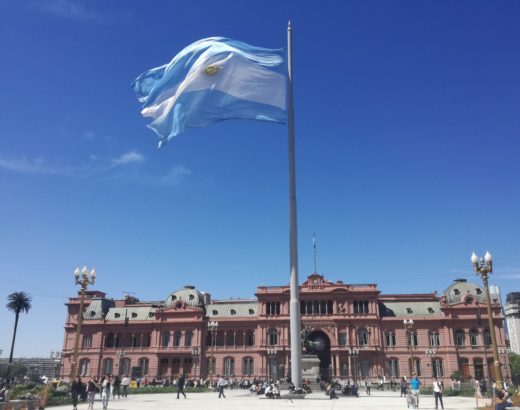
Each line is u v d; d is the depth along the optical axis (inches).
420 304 4889.3
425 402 1988.2
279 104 1632.6
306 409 1424.7
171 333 4938.5
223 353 4840.1
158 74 1684.3
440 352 4584.2
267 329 4756.4
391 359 4601.4
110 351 5029.5
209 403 1819.6
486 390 2677.2
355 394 2197.3
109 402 1937.7
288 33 1876.2
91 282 2105.1
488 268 1652.3
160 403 1878.7
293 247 1742.1
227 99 1595.7
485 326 4569.4
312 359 2822.3
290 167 1785.2
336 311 4702.3
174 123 1567.4
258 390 2502.5
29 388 1817.2
